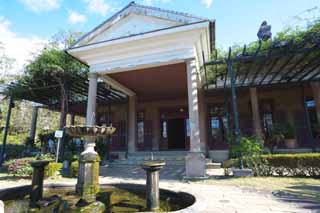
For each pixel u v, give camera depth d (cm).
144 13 694
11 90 926
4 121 1568
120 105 1301
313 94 892
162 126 1224
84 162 342
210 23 618
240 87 945
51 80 888
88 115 702
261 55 634
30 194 375
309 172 534
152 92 1083
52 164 615
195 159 545
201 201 283
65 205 313
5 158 944
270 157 559
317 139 916
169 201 346
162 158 820
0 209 219
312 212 268
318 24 655
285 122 969
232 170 563
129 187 423
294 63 720
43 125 1831
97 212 291
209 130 1068
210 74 857
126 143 1168
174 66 752
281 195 362
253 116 921
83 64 829
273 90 1030
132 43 685
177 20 644
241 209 282
